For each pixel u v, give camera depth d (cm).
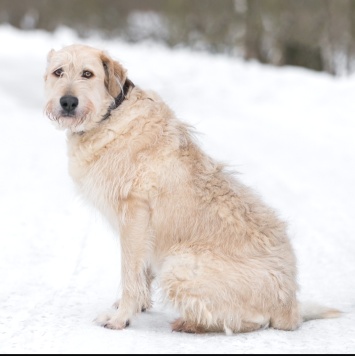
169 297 738
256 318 731
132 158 769
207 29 4372
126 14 4766
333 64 3997
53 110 779
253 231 752
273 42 4303
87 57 789
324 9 4028
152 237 771
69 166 805
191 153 787
